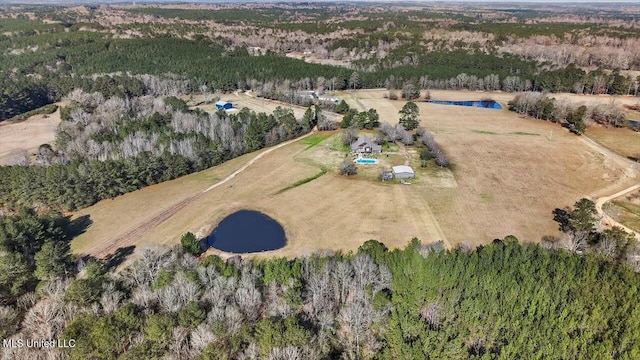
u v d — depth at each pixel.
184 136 111.62
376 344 47.25
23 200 86.94
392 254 59.59
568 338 44.19
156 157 99.44
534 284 51.53
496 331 46.78
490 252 59.34
